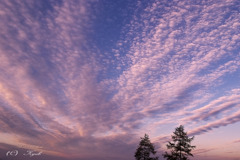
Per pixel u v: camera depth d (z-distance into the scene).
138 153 36.88
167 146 33.59
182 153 32.31
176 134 33.69
